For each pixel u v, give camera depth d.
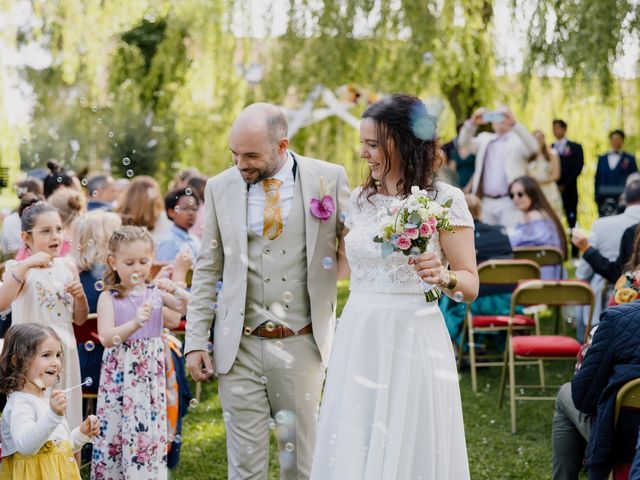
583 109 11.23
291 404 3.16
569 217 10.62
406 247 2.59
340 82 10.73
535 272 5.61
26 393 2.98
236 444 3.15
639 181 5.84
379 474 2.71
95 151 12.32
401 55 10.41
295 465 3.21
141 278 3.57
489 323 5.80
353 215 2.93
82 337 3.85
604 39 8.34
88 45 11.17
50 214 3.72
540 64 8.94
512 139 8.78
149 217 5.92
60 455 2.96
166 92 12.45
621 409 3.05
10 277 3.50
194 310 3.21
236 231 3.11
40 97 12.41
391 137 2.79
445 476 2.78
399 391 2.74
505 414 5.20
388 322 2.78
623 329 3.05
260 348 3.13
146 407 3.54
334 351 2.88
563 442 3.60
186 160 12.23
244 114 3.01
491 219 8.84
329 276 3.16
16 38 10.38
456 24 10.56
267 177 3.10
